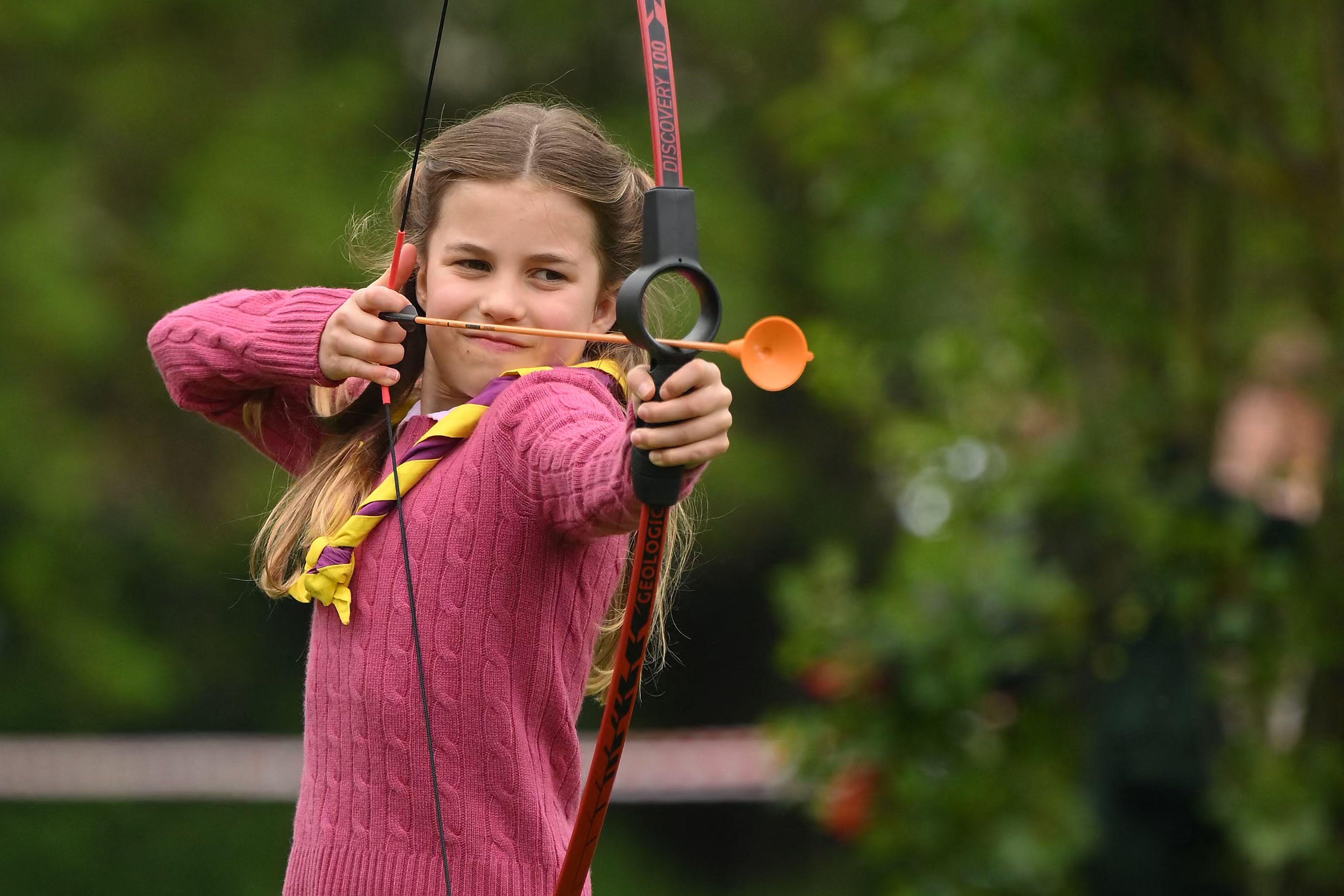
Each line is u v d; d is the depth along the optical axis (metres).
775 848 44.16
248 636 40.75
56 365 35.25
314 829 7.82
